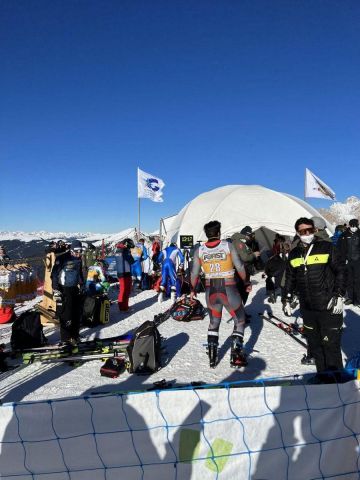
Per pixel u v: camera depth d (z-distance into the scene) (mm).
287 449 2713
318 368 4125
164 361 5688
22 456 2553
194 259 5469
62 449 2572
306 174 16219
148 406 2637
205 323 8023
